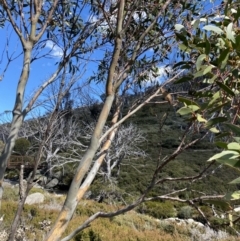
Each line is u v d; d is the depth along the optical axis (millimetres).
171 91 1536
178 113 1106
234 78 1139
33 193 15547
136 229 12141
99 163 1340
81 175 1160
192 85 1326
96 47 2002
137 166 21469
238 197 889
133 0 1650
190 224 13195
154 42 1820
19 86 1580
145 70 1763
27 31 1679
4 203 11547
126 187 19359
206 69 1060
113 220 12266
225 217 1137
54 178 20016
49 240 1098
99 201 17141
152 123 20281
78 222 10281
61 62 1797
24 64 1595
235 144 754
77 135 15805
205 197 1142
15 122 1550
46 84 1688
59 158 15477
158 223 13406
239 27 1166
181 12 1714
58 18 1966
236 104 1120
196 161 21734
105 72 2199
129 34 1741
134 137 20188
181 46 1229
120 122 1308
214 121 1075
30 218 10289
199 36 1278
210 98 1172
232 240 9750
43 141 1516
